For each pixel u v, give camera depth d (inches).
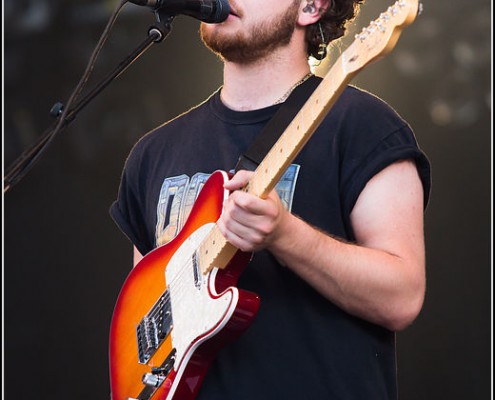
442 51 423.2
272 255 210.5
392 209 206.5
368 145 210.2
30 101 440.8
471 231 438.9
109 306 465.7
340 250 198.2
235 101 228.5
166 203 229.5
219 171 210.8
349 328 207.5
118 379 227.0
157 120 439.2
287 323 207.0
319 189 210.8
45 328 462.3
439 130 428.5
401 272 201.3
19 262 460.1
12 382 457.7
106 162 448.5
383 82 426.6
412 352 450.6
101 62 438.9
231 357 206.8
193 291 206.5
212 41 225.0
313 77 222.2
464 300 443.8
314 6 227.8
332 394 203.9
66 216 459.5
